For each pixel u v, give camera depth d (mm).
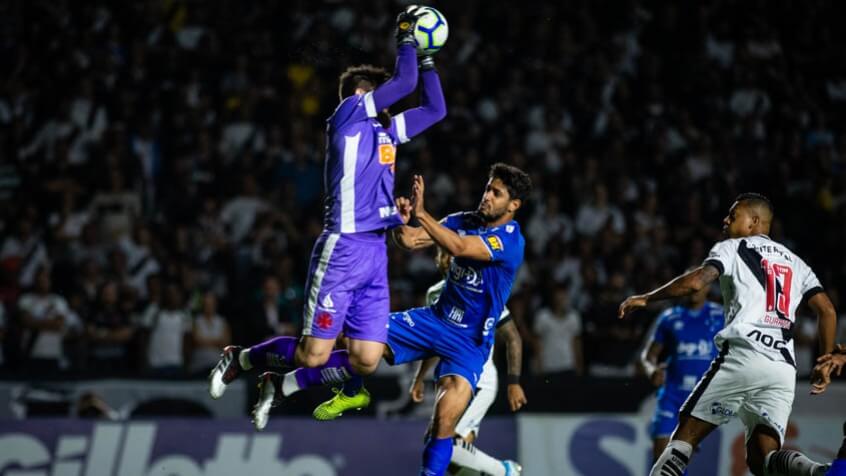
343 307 11547
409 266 23312
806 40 32000
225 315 22125
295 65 27406
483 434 19250
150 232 23516
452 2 29859
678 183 26391
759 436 12086
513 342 15172
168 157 25938
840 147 29172
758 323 12055
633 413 20062
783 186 27297
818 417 20125
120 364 21078
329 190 11578
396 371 20141
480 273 12602
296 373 12445
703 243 25344
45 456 18312
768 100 30078
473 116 27719
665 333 16797
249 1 29531
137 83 27188
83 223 23750
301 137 25672
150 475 18500
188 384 19516
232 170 25141
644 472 19453
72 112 26078
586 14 30406
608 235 24484
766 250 12297
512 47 29625
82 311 21500
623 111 28609
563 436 19406
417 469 19078
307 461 18859
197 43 28844
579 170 26516
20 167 25359
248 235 23734
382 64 27688
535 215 25125
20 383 19047
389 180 11641
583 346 22016
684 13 31094
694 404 12273
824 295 12336
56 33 28281
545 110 27469
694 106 29391
